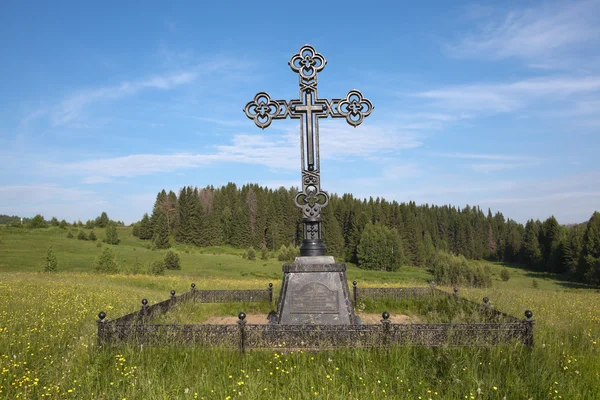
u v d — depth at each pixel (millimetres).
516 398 3930
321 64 7863
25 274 22312
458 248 99250
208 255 66625
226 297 10297
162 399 3871
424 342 5164
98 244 63188
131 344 5188
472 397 3836
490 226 104062
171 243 84125
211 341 5254
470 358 4793
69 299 10453
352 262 75625
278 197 94562
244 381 4316
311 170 7578
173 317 7688
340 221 90062
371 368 4613
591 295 15031
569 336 6242
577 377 4422
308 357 4988
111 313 8820
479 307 7359
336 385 4223
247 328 5262
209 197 116875
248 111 7816
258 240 89375
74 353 5207
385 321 5176
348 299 6762
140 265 36188
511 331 5137
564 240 67938
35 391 4156
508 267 81500
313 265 6871
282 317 6676
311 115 7770
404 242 80562
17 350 5492
